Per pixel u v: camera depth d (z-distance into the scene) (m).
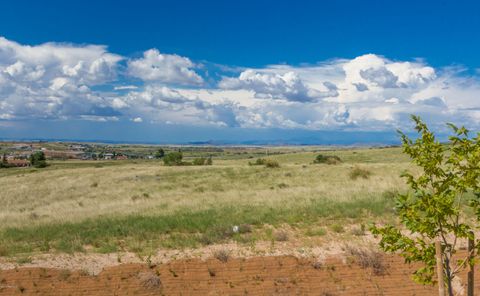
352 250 13.16
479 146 6.72
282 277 12.27
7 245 14.13
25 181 55.28
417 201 6.85
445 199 6.54
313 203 20.17
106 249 13.66
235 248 13.77
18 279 11.62
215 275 12.25
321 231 15.16
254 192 28.91
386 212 17.59
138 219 18.16
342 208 18.39
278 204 20.64
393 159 70.75
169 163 70.56
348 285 12.02
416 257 7.07
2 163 109.31
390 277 12.30
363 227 15.27
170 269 12.28
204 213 18.98
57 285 11.56
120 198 34.81
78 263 12.69
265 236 14.91
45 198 41.72
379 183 29.22
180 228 16.12
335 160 58.59
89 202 33.62
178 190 37.06
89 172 58.06
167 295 11.51
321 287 11.97
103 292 11.45
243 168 51.50
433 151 6.89
